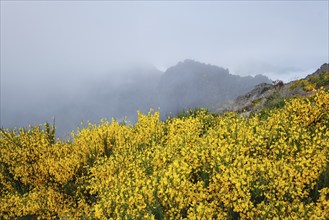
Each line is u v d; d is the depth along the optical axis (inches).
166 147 321.4
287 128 332.2
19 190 366.3
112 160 343.9
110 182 291.9
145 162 305.3
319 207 233.9
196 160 286.2
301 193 245.3
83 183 342.3
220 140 300.0
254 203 253.0
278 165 264.8
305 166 264.5
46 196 335.3
